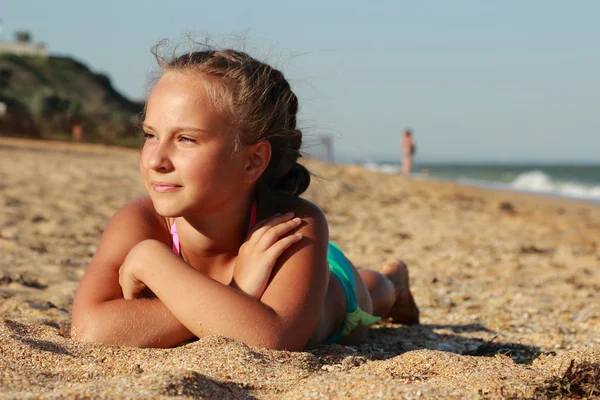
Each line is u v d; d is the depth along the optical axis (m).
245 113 2.00
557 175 48.56
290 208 2.24
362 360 2.12
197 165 1.94
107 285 2.19
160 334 2.08
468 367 1.94
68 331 2.63
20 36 76.25
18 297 3.28
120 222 2.29
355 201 10.20
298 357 1.99
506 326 3.24
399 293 3.08
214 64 1.99
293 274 2.11
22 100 46.75
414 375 1.90
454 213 10.27
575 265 5.65
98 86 73.69
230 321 2.00
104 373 1.81
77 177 10.63
